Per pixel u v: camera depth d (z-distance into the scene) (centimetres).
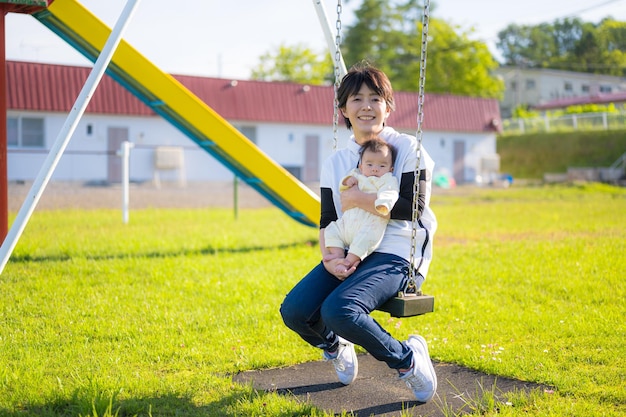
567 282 604
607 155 3256
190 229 1032
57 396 310
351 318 294
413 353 319
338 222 324
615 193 2125
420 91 304
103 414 289
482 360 377
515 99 5322
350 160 336
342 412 304
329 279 323
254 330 452
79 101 399
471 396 330
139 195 1886
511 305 530
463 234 1005
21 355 382
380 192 304
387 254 314
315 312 319
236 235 955
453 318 487
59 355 387
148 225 1090
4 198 562
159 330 446
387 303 310
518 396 317
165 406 306
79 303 520
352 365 348
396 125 2820
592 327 448
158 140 2397
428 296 309
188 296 555
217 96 2475
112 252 777
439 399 327
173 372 365
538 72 5184
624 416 291
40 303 519
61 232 961
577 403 306
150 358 387
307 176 2675
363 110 328
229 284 602
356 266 314
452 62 4303
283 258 760
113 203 1603
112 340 425
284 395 333
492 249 823
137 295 553
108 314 489
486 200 1827
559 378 341
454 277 644
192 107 803
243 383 350
